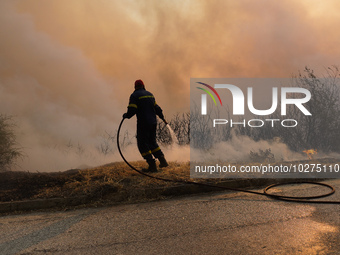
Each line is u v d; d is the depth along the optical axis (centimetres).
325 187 558
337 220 398
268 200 495
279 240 347
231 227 389
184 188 546
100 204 511
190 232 380
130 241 365
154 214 450
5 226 436
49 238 387
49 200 506
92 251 345
